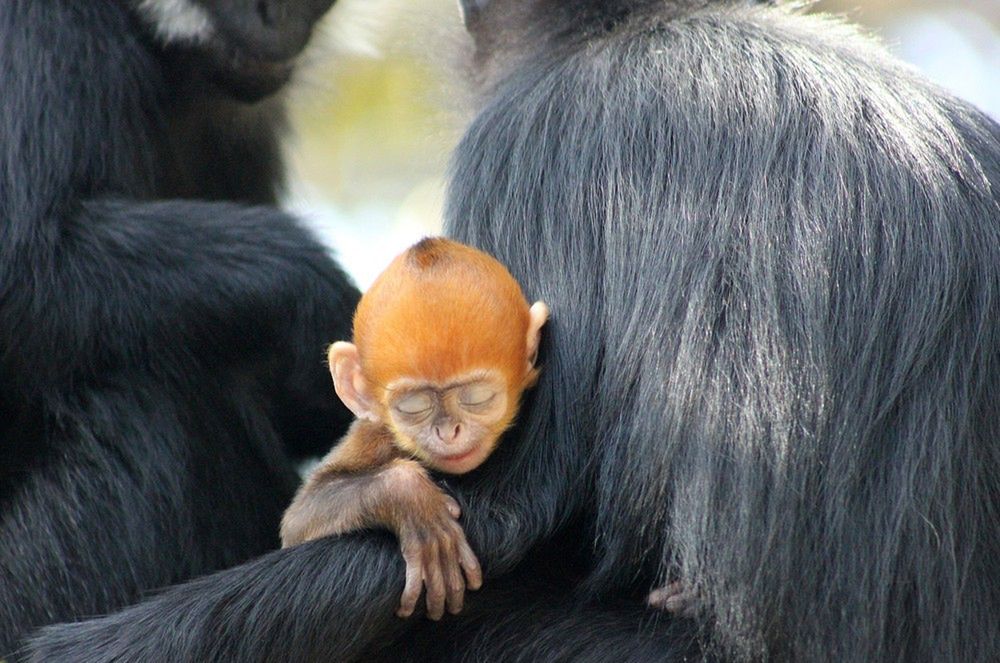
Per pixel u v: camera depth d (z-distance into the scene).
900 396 6.19
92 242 9.27
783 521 5.98
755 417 6.09
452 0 9.61
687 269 6.48
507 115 7.48
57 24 9.69
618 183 6.86
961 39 19.92
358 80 16.78
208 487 8.99
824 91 6.93
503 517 6.52
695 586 6.16
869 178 6.56
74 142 9.52
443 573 6.32
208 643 6.48
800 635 5.98
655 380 6.37
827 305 6.27
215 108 11.14
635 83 7.14
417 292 6.51
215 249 9.39
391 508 6.39
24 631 8.82
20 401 9.24
